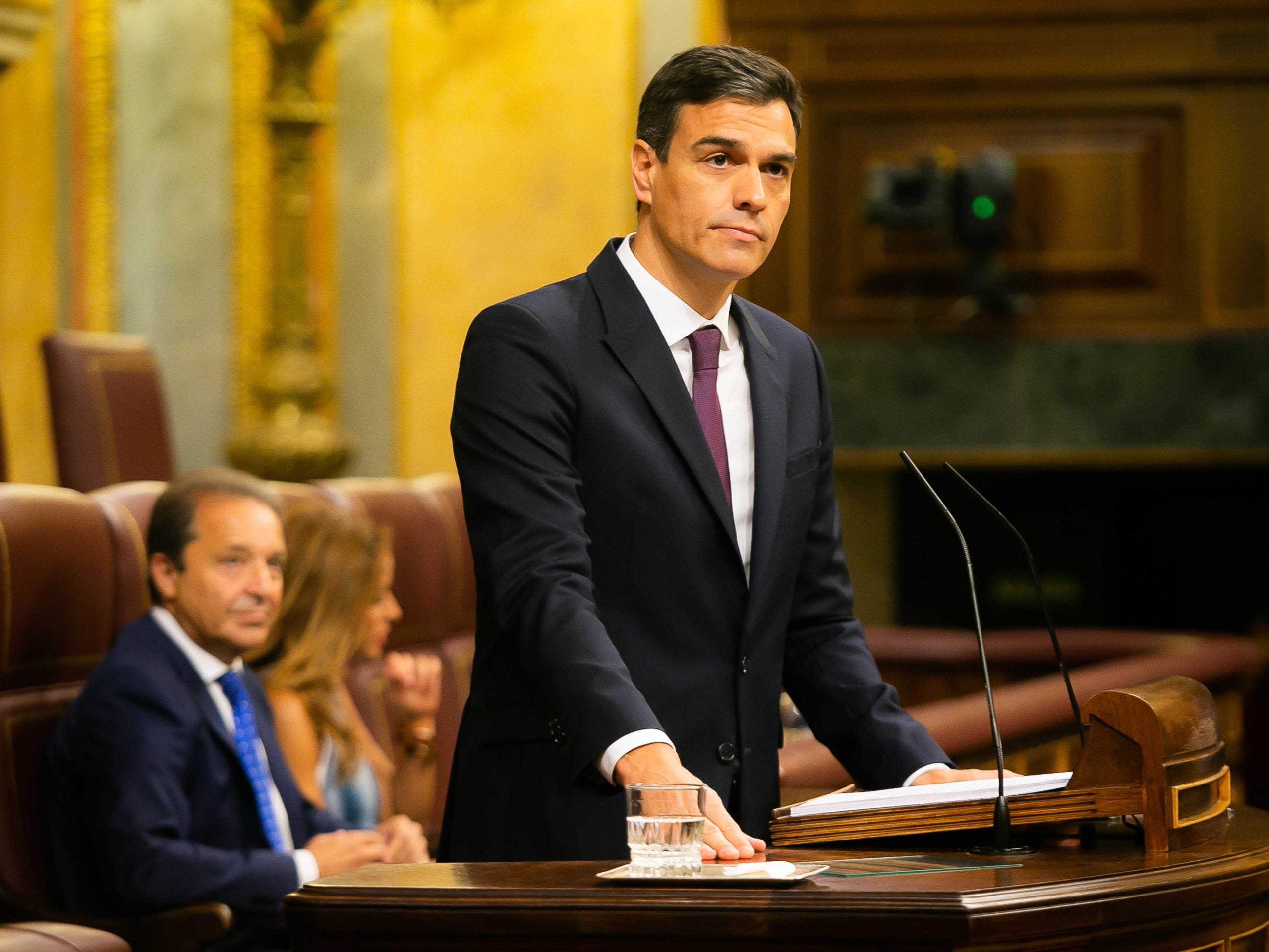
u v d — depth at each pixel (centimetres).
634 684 642
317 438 2633
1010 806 569
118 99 2698
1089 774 570
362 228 2736
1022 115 2602
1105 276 2605
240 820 1027
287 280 2644
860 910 465
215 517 1025
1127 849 572
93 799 979
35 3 2259
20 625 1001
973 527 2920
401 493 1533
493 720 654
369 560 1227
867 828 588
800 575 729
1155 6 2547
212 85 2717
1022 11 2575
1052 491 2942
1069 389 2608
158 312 2719
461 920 488
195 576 1023
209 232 2720
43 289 2606
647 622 655
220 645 1043
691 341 685
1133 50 2562
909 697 1944
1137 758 564
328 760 1190
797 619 727
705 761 655
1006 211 2466
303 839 1086
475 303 2717
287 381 2630
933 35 2592
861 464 2664
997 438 2623
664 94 661
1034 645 1902
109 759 973
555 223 2691
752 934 471
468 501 656
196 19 2708
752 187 650
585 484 657
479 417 654
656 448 659
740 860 555
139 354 1967
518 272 2706
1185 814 572
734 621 670
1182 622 2941
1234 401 2573
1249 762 2428
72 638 1049
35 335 2588
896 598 2930
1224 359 2573
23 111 2567
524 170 2697
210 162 2717
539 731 641
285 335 2647
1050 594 2934
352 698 1362
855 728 688
